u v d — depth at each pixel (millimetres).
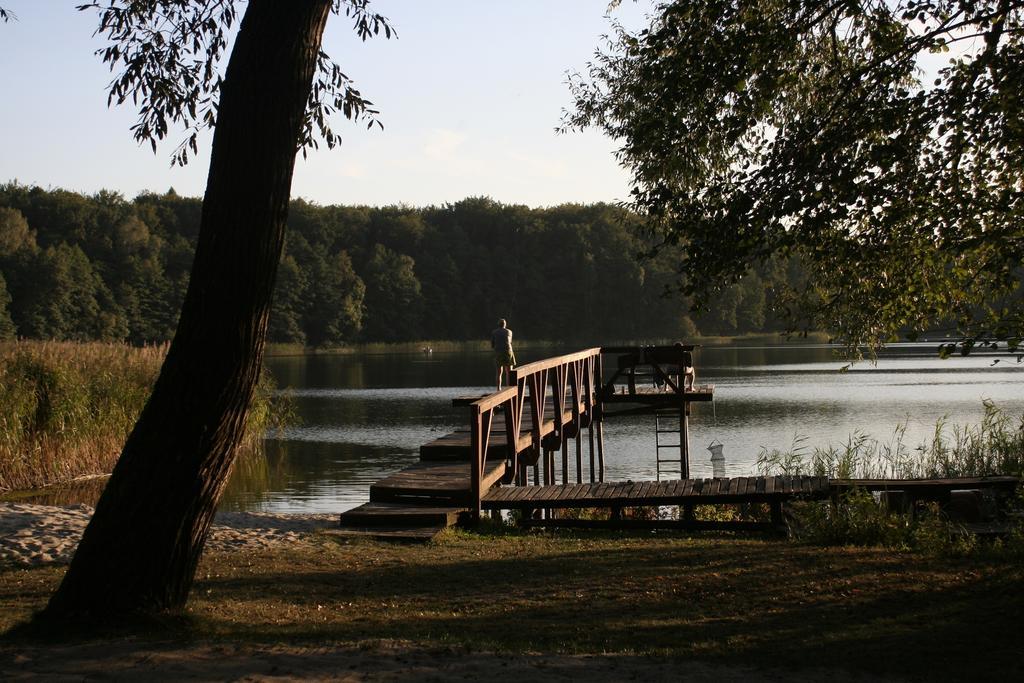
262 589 7086
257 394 23047
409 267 105750
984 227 7508
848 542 9367
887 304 8336
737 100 8148
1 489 15891
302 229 108000
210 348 5523
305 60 5629
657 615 6379
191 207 109562
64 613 5484
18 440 16469
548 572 7848
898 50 7688
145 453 5547
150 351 21703
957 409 29281
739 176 7570
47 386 17703
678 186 8727
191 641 5098
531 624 6109
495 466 12156
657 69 8266
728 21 7953
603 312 106938
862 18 8289
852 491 10375
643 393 19719
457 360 73875
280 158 5582
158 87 7492
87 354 20297
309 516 10969
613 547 9180
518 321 109938
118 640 5109
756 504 12773
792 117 9070
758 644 5578
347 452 22266
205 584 7215
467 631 5891
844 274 8281
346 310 96688
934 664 5145
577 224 112562
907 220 7590
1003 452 14953
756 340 98812
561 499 11008
